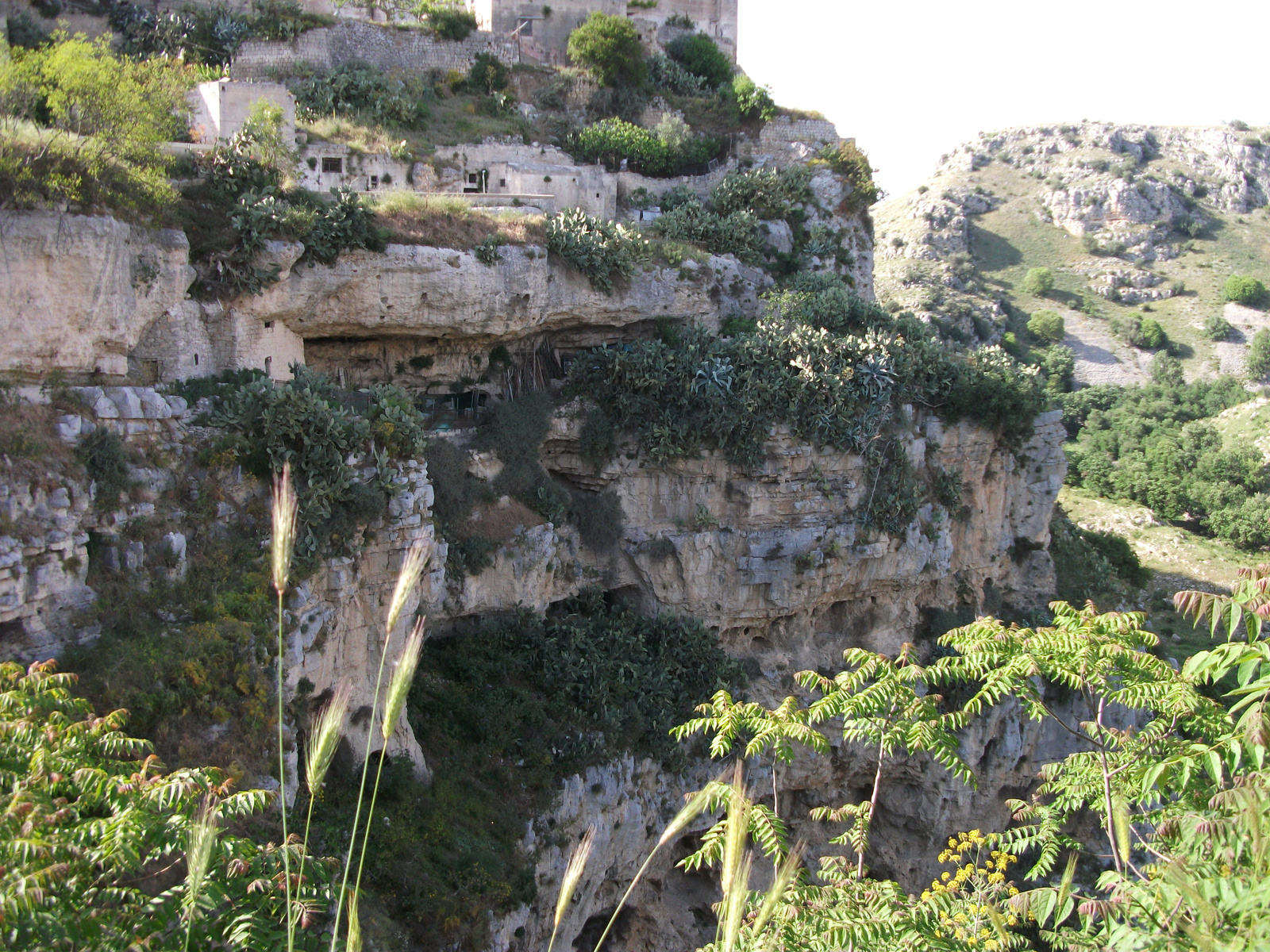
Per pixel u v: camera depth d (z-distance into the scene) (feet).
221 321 103.35
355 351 129.39
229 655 82.99
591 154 190.60
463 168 172.65
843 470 146.20
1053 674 61.00
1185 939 42.57
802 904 54.39
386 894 90.84
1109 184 491.31
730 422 138.51
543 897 107.04
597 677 127.95
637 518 144.15
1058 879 143.13
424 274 120.16
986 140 563.07
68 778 46.06
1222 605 48.78
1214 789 55.88
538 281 132.05
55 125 93.25
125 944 40.01
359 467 99.91
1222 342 407.85
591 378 142.92
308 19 185.57
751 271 170.30
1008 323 408.26
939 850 149.18
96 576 80.23
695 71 224.94
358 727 101.35
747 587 144.25
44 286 80.79
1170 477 294.87
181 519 88.33
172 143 114.73
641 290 145.18
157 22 177.88
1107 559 207.92
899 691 59.57
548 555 133.08
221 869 47.32
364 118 172.45
